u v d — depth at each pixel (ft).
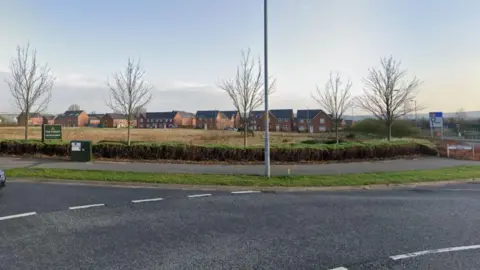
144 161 50.75
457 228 19.83
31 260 14.55
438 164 51.42
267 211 23.86
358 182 35.81
